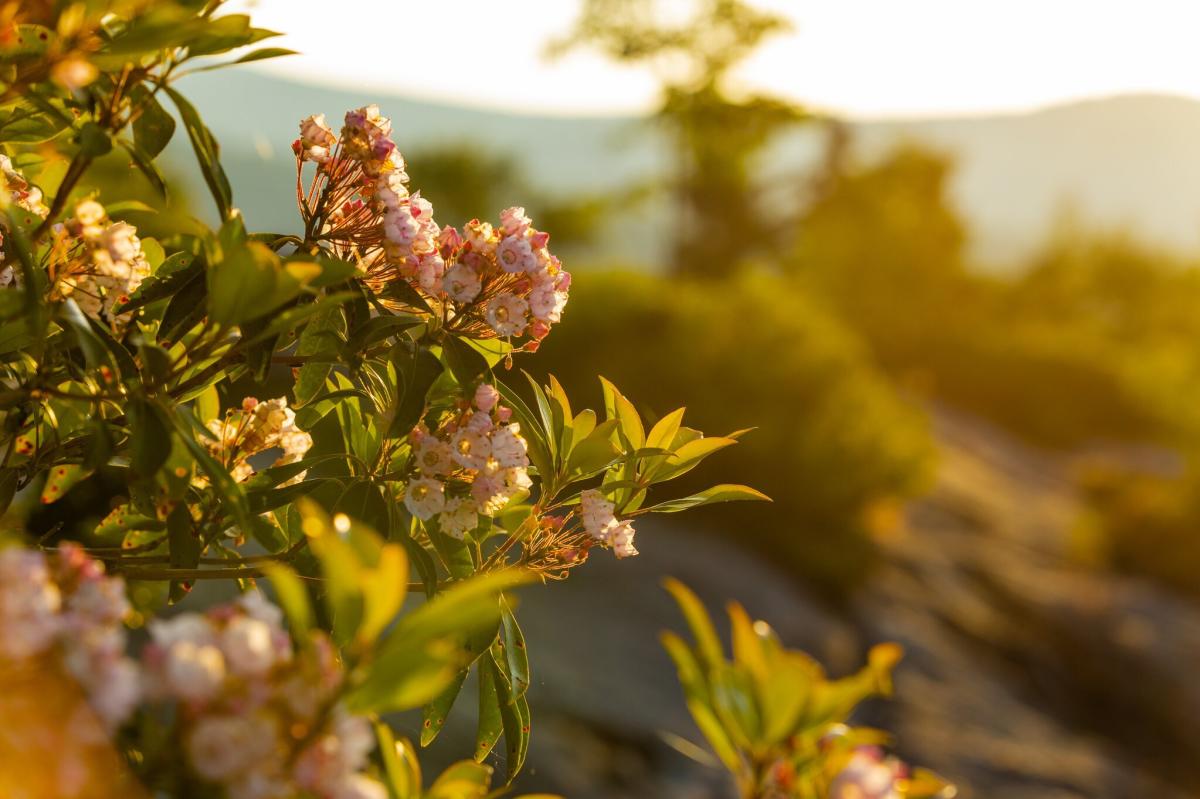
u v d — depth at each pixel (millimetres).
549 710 8125
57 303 1407
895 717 11492
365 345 1702
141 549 1826
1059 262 51344
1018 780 10953
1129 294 53281
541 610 9945
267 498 1737
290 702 856
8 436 1692
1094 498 27344
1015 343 40469
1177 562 20438
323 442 1967
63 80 1266
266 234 1817
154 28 1265
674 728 8648
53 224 1547
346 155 1790
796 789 1366
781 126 33188
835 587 14586
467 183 32594
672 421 1979
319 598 1695
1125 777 12016
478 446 1743
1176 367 40344
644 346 15469
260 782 829
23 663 818
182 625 854
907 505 20438
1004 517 22375
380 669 852
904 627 14305
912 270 40250
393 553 849
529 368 14992
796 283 35969
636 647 9938
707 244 34375
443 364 1890
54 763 803
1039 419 38375
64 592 892
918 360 39656
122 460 1849
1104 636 16875
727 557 13438
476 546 1925
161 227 1868
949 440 28938
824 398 15836
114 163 1975
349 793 860
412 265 1840
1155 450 37375
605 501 1908
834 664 12211
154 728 868
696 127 32312
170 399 1468
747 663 1396
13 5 1209
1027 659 15492
